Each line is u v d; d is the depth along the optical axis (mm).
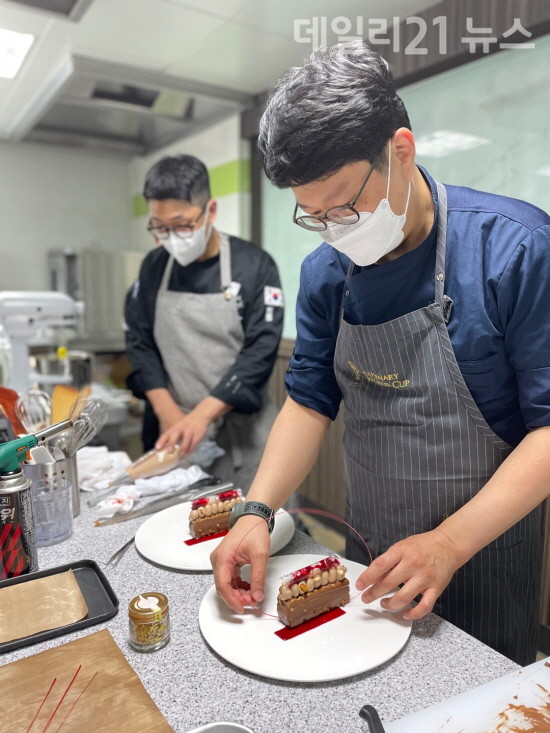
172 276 1797
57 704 595
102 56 2385
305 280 1038
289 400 1044
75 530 1045
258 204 3191
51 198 4102
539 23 1739
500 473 756
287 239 3057
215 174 3328
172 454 1354
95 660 663
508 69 1948
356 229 764
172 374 1805
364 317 916
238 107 2939
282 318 1748
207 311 1727
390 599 706
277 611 749
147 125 3357
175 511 1087
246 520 854
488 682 617
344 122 651
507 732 543
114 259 3508
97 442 2201
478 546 725
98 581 860
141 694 609
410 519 942
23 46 2279
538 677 615
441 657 681
